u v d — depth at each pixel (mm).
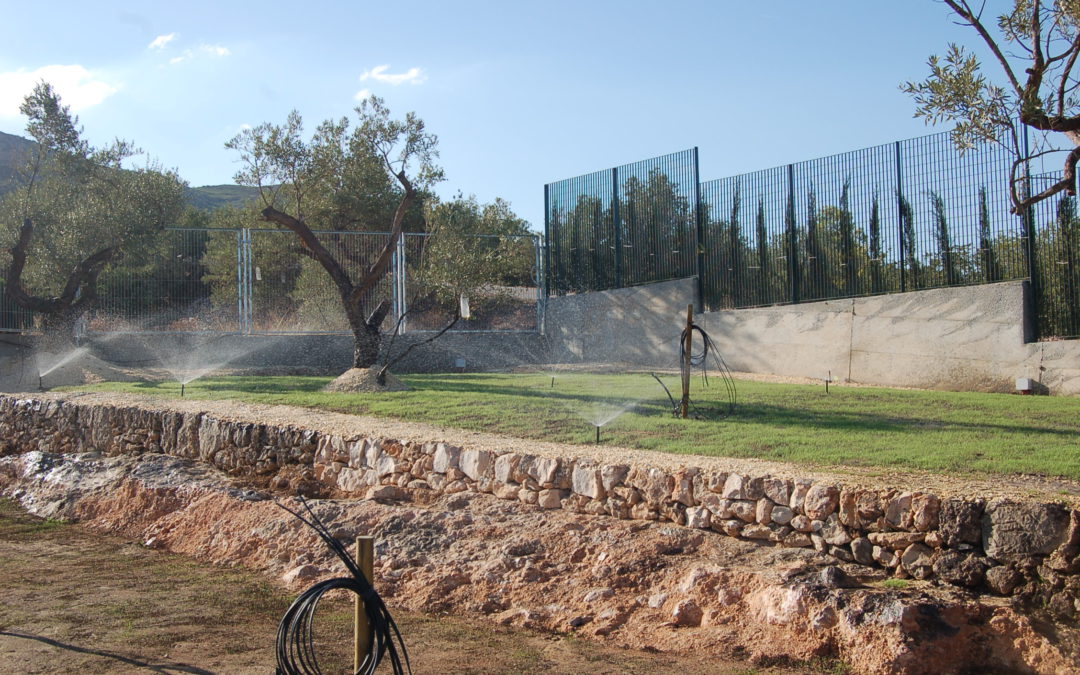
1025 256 16469
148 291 24734
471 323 26828
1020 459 8406
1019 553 6488
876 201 18719
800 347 19828
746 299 21438
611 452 9750
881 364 18297
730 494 8086
